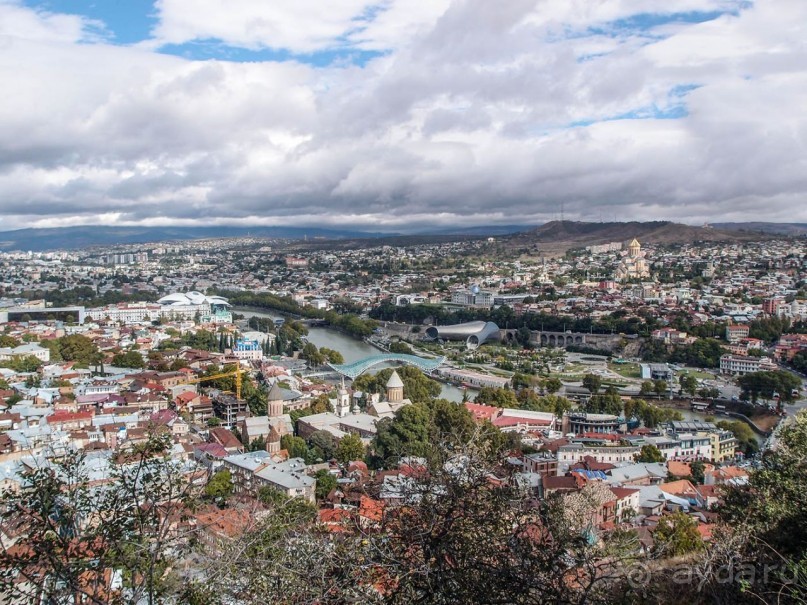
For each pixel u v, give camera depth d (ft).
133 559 146.00
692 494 562.66
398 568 128.98
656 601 172.04
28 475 156.76
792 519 213.05
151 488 166.09
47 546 143.33
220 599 152.76
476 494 133.18
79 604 147.54
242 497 258.78
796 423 249.34
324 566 141.69
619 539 188.85
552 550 131.23
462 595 122.31
